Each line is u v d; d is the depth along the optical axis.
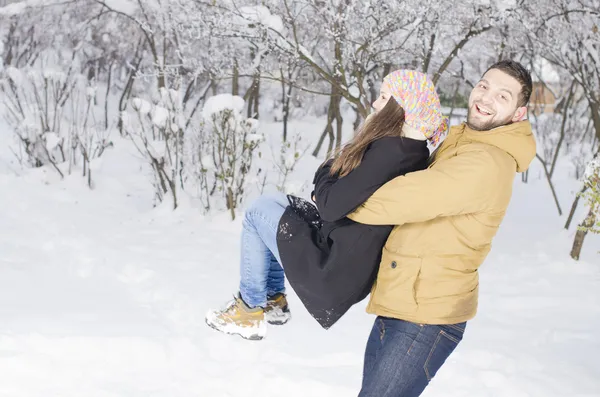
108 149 9.43
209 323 2.61
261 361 3.62
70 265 5.12
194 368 3.48
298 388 3.30
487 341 4.10
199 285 4.86
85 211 6.99
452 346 2.19
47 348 3.46
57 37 12.27
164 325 3.99
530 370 3.74
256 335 2.57
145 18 9.96
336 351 3.75
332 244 2.31
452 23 6.90
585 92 7.28
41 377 3.19
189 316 4.17
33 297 4.29
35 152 8.11
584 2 7.26
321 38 8.63
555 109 12.98
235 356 3.69
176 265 5.35
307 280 2.29
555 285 5.31
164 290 4.63
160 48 11.98
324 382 3.35
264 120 12.78
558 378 3.63
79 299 4.36
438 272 2.14
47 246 5.56
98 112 11.52
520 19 6.92
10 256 5.17
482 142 2.18
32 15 11.74
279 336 3.95
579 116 12.75
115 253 5.49
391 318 2.21
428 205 2.07
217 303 4.46
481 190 2.07
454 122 12.27
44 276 4.80
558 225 7.50
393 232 2.22
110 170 8.70
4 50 12.13
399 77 2.19
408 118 2.17
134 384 3.24
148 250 5.74
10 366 3.22
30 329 3.66
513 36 8.27
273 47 6.84
